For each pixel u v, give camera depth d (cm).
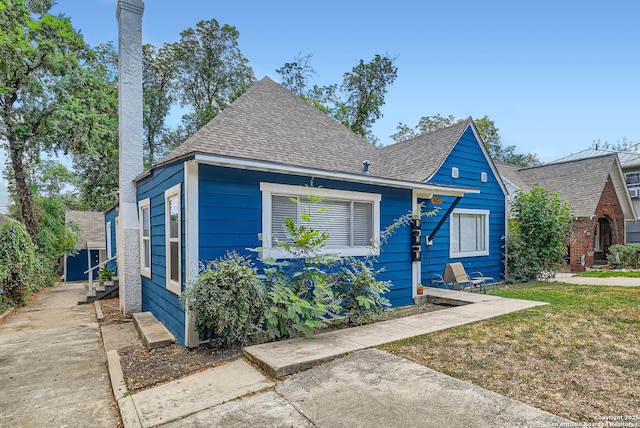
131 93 836
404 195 782
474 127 1097
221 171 536
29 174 1673
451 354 429
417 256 794
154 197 725
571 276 1324
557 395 316
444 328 541
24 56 1282
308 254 568
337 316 616
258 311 503
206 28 2339
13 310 934
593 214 1509
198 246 511
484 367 386
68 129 1387
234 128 706
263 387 362
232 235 543
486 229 1120
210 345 507
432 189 780
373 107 2367
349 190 679
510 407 294
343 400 322
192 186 509
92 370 463
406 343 473
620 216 1764
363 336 509
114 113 1588
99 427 315
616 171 1755
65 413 342
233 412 313
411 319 605
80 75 1417
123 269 835
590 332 508
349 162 825
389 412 296
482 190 1112
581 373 366
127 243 831
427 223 962
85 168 2361
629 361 396
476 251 1092
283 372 387
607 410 286
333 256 578
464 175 1059
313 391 344
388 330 538
